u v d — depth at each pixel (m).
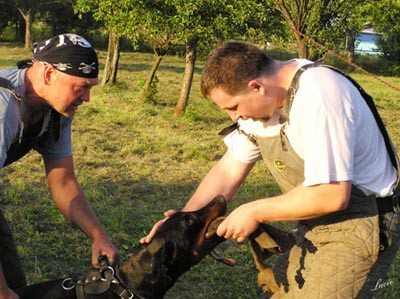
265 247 2.69
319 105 2.41
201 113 13.02
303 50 11.16
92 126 10.66
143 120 11.67
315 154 2.39
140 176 7.59
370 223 2.62
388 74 29.53
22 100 2.88
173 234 2.89
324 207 2.42
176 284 4.59
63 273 4.71
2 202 6.28
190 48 12.33
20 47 32.06
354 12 11.20
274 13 11.73
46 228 5.57
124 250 5.13
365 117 2.53
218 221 2.83
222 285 4.59
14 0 31.22
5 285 2.85
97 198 6.51
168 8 11.45
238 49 2.47
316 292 2.69
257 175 7.88
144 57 28.78
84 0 12.65
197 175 7.81
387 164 2.68
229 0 11.30
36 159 8.00
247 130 2.94
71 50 2.83
